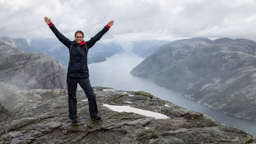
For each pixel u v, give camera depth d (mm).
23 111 4355
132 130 3117
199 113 3893
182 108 4344
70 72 3188
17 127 3371
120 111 4020
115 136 2998
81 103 4535
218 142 2701
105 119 3566
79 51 3139
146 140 2881
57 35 3188
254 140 2830
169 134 3004
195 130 3078
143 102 4730
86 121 3479
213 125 3486
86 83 3283
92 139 2988
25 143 2926
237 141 2721
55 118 3695
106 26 3338
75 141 2961
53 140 3008
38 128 3312
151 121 3492
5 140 2980
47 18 3164
